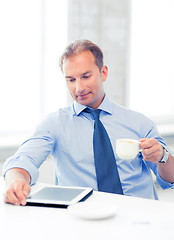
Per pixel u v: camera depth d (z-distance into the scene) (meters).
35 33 3.13
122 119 1.91
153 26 3.83
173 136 3.57
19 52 3.09
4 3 2.97
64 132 1.84
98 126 1.80
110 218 1.20
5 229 1.12
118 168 1.79
